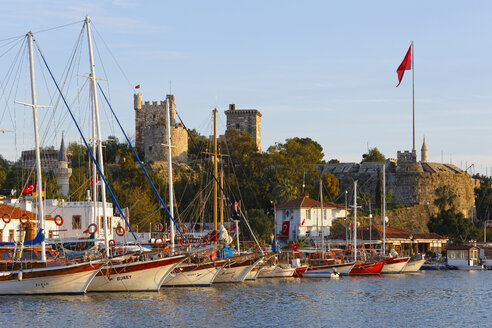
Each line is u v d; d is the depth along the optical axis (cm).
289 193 15275
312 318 5144
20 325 4475
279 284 7688
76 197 12412
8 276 5522
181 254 6200
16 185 12762
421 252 14500
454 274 10619
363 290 7225
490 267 12369
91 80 6322
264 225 12794
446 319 5238
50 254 6022
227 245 7625
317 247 10950
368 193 17475
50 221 8719
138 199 12375
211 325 4700
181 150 18975
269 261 8831
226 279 7475
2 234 7181
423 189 17962
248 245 10925
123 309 5150
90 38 6334
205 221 12962
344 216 14738
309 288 7275
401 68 13838
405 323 5028
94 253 5928
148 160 18825
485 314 5516
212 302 5709
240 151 17062
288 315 5244
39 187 5662
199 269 6762
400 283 8306
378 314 5431
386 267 10319
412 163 18062
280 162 16612
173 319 4859
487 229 16950
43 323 4553
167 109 7062
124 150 18950
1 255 5619
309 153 17275
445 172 18425
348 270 9412
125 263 5875
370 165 18862
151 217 12169
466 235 15762
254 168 16600
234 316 5100
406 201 17988
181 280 6700
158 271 6022
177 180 16375
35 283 5575
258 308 5531
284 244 13112
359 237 12688
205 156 18312
